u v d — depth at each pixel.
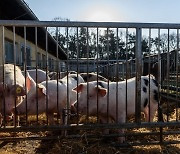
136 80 4.12
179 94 7.70
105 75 14.70
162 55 7.64
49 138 4.16
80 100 4.95
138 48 4.06
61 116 5.39
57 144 4.23
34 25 3.77
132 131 5.20
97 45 4.04
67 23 3.83
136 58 4.07
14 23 3.72
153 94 5.64
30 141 4.58
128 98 5.14
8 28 11.42
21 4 8.34
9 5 8.44
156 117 6.56
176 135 4.92
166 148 4.16
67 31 3.94
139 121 4.17
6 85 4.38
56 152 3.99
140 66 4.09
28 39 15.43
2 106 4.41
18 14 9.57
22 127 3.93
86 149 4.04
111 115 5.09
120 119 5.03
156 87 5.70
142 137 4.87
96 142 4.36
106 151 3.99
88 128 4.05
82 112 5.02
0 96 4.40
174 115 6.89
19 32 12.73
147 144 4.27
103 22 3.93
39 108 5.19
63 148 4.09
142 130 5.30
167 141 4.36
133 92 5.23
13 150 4.13
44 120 6.30
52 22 3.80
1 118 4.88
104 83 5.15
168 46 4.24
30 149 4.19
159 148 4.13
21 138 4.10
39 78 7.73
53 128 3.97
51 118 5.59
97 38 4.02
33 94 5.09
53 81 5.71
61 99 5.50
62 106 5.55
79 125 4.03
